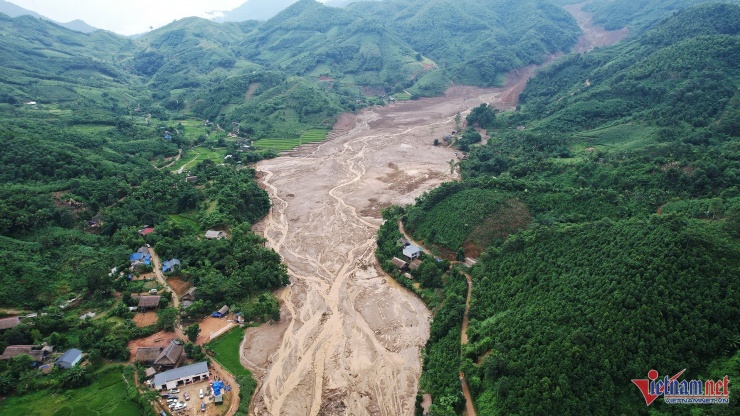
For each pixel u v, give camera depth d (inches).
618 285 2869.1
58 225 4569.4
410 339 3447.3
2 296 3395.7
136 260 4229.8
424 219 4864.7
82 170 5506.9
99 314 3540.8
